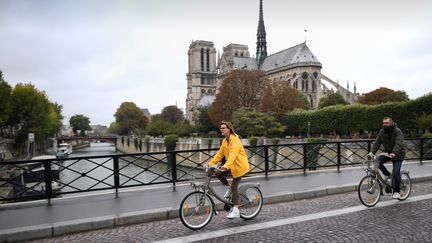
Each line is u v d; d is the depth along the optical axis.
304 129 57.31
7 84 55.62
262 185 11.09
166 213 8.09
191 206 6.96
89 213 8.02
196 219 7.02
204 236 6.45
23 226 7.14
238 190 7.34
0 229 6.95
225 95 68.56
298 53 104.94
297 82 98.50
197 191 7.02
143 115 130.38
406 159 17.64
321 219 7.43
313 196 10.03
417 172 13.30
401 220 7.16
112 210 8.26
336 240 6.02
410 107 38.84
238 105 68.12
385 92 73.12
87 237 6.85
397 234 6.26
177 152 11.39
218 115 69.19
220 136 71.56
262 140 52.28
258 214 8.05
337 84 99.69
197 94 141.25
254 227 6.94
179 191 10.52
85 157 10.07
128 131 127.19
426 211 7.86
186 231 6.85
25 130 63.78
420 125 33.75
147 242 6.32
